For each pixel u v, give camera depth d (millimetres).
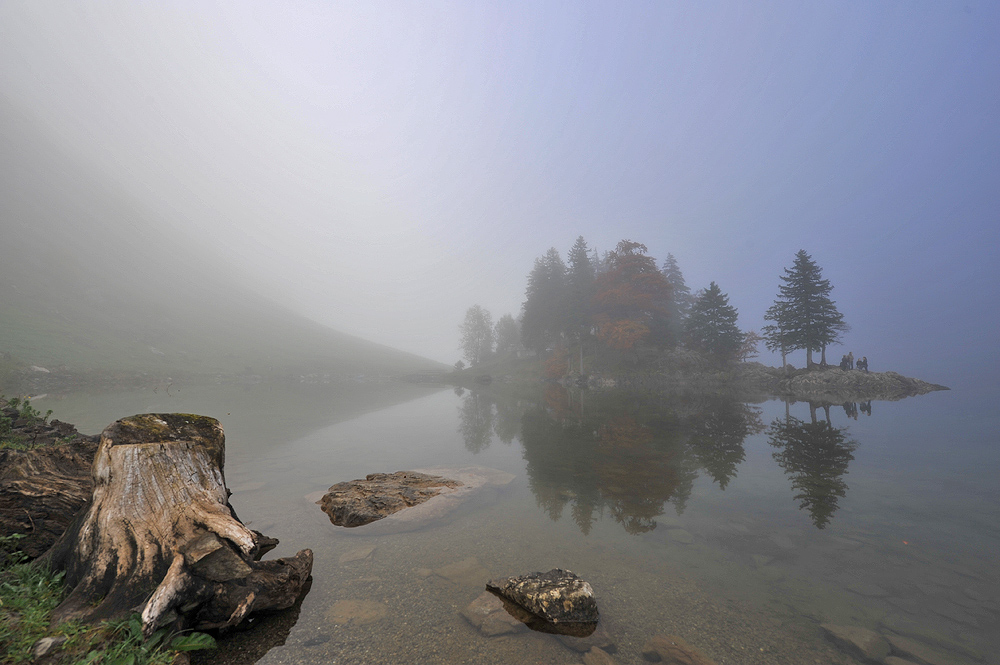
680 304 68250
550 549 5535
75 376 30969
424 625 3727
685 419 18156
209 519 3941
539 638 3561
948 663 3221
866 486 8266
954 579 4625
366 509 6762
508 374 68250
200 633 3246
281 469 9727
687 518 6656
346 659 3234
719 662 3268
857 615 3945
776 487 8273
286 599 3998
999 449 11477
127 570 3510
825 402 25234
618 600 4246
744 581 4645
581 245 66625
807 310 41031
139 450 4098
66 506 4559
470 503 7398
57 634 2930
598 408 23109
